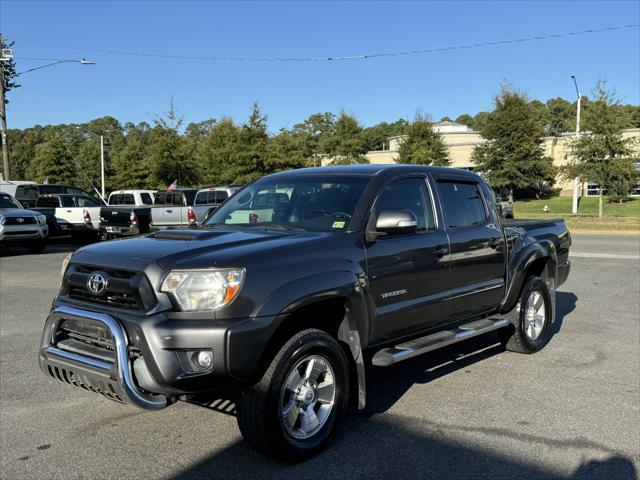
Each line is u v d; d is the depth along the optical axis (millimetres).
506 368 5898
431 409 4789
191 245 3916
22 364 5977
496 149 43438
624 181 26969
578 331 7445
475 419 4574
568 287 10609
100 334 3717
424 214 5109
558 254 7004
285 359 3701
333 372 4059
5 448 4062
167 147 35719
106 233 18031
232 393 3762
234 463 3842
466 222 5543
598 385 5379
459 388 5305
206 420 4555
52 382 5441
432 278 4941
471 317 5633
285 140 38062
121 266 3725
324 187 4891
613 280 11359
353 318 4164
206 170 41031
